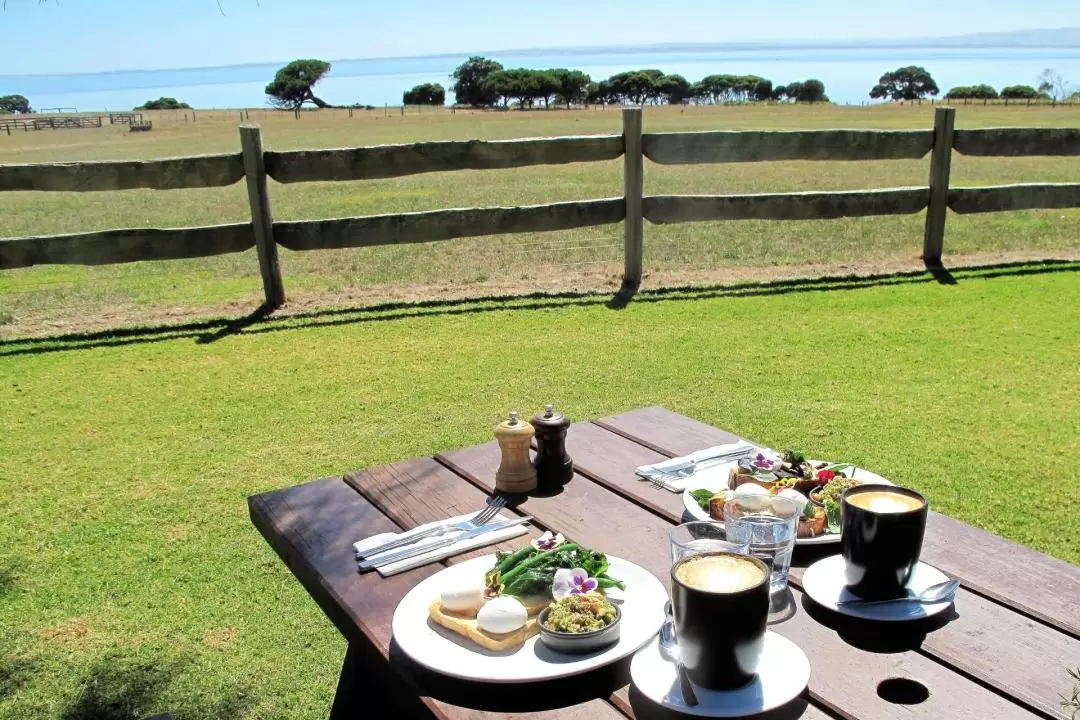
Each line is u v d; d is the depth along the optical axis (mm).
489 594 1639
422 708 1451
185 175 7145
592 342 6238
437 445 4527
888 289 7461
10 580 3428
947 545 1860
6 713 2678
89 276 9094
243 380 5719
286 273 8844
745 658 1365
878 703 1361
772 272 8164
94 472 4406
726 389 5176
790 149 7766
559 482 2254
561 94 125812
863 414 4727
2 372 6062
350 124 59250
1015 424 4543
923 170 19141
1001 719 1313
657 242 9734
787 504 1765
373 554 1928
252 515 2311
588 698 1439
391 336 6566
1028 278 7688
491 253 9461
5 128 70125
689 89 127688
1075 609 1606
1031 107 60750
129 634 3068
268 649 2973
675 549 1625
